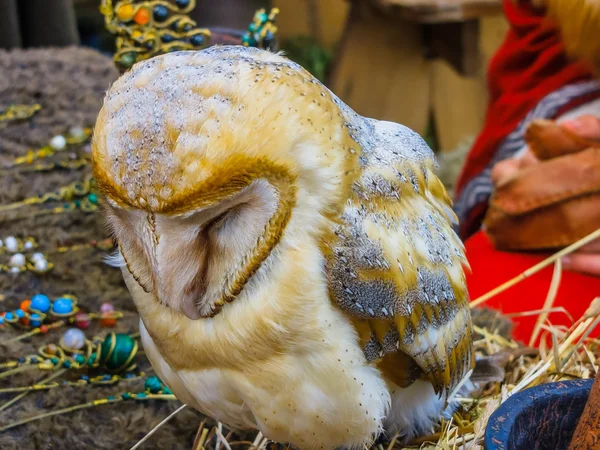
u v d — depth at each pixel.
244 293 0.39
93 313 0.62
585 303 0.69
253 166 0.35
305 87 0.37
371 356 0.41
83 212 0.68
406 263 0.41
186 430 0.52
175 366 0.42
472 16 1.47
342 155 0.38
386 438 0.48
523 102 0.83
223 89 0.35
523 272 0.68
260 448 0.48
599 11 0.64
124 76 0.37
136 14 0.53
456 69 1.61
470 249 0.83
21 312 0.59
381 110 1.70
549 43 0.82
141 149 0.35
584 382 0.43
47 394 0.54
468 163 0.91
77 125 0.73
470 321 0.47
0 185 0.67
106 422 0.53
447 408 0.50
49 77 0.78
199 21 0.72
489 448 0.38
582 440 0.38
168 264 0.37
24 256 0.64
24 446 0.50
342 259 0.39
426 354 0.43
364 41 1.65
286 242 0.38
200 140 0.35
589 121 0.73
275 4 2.15
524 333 0.66
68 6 0.98
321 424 0.41
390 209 0.41
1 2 0.88
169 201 0.35
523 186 0.75
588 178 0.72
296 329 0.39
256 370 0.40
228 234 0.38
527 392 0.42
